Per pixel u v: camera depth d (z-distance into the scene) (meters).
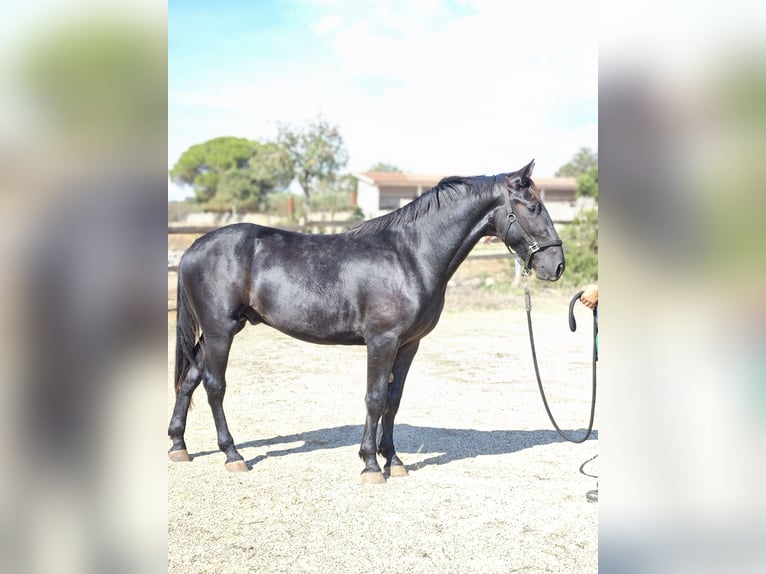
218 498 3.65
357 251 3.94
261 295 4.00
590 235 13.98
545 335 9.52
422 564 2.90
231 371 7.14
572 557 2.97
